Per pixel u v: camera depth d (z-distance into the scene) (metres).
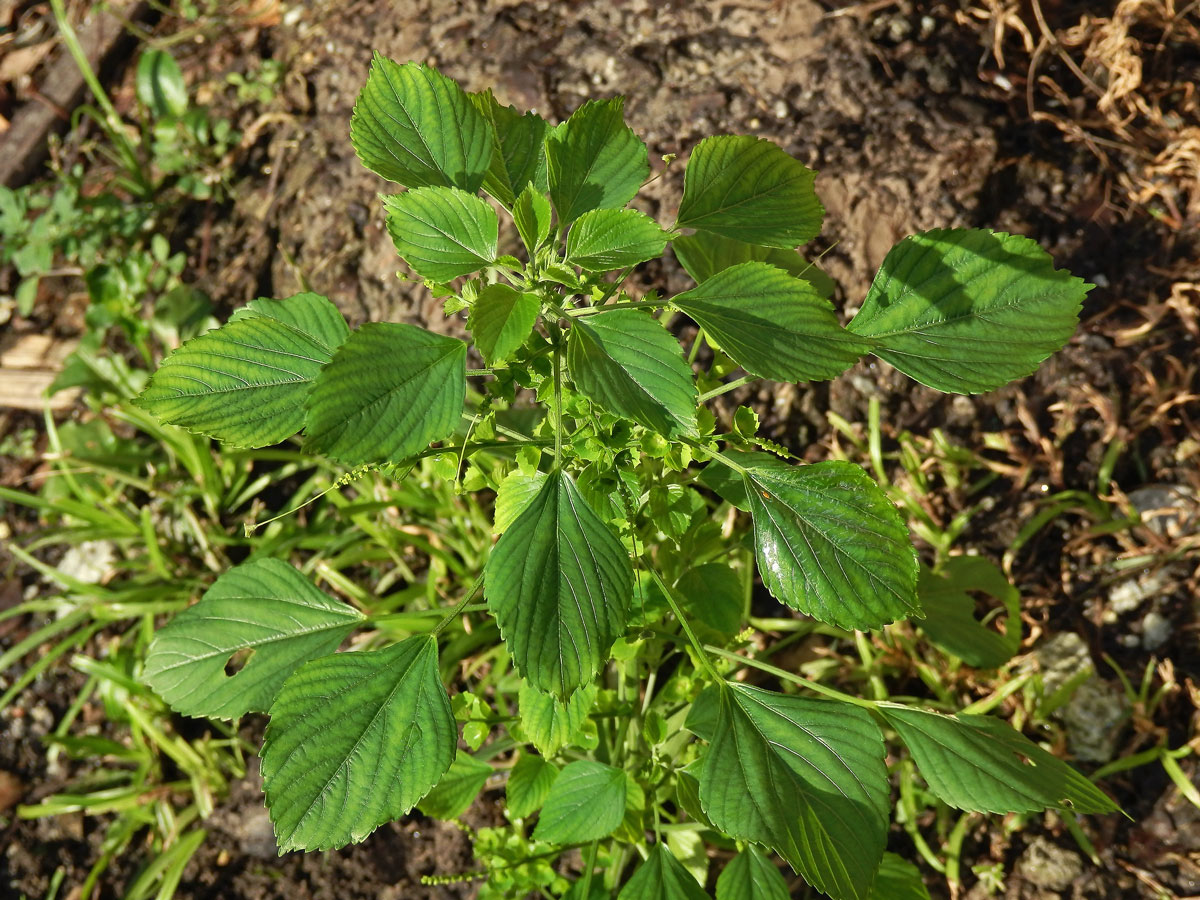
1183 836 0.40
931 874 0.42
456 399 0.22
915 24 0.52
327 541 0.50
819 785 0.25
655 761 0.32
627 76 0.53
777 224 0.28
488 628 0.46
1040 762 0.27
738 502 0.28
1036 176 0.51
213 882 0.47
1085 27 0.53
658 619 0.31
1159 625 0.44
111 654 0.50
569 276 0.24
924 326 0.28
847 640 0.46
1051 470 0.47
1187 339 0.48
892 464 0.48
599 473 0.26
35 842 0.49
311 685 0.25
